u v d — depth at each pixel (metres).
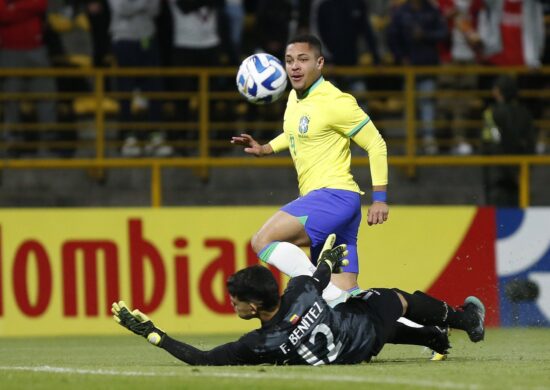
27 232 44.59
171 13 53.91
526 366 26.72
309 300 25.53
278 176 53.16
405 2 55.31
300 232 30.34
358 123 30.30
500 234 46.25
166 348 26.11
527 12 56.09
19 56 53.81
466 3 56.69
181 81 53.81
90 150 55.72
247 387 21.77
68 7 62.72
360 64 60.66
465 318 28.30
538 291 46.22
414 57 55.09
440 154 55.56
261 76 32.53
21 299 44.47
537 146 54.72
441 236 46.03
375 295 26.72
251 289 24.80
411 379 22.91
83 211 44.84
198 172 52.94
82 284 44.72
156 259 44.91
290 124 31.08
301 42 30.59
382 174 30.28
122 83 53.31
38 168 52.22
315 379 22.73
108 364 29.55
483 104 56.59
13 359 32.97
